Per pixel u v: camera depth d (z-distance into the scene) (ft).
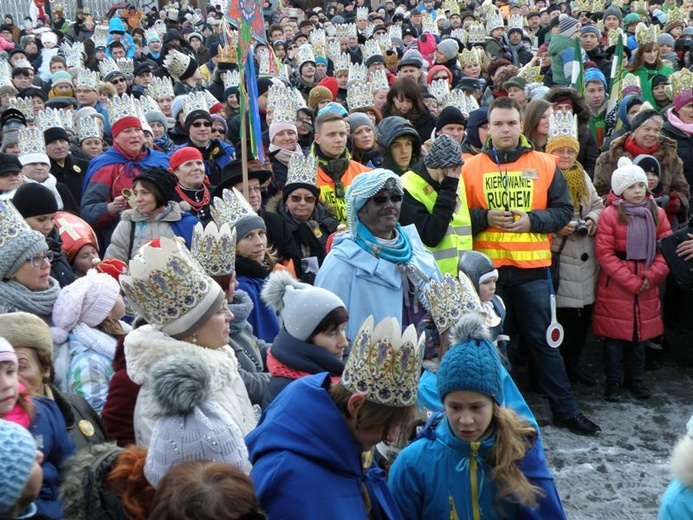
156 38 54.29
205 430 7.51
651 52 33.60
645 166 21.27
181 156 19.26
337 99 33.47
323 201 19.36
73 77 38.91
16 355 9.39
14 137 24.52
